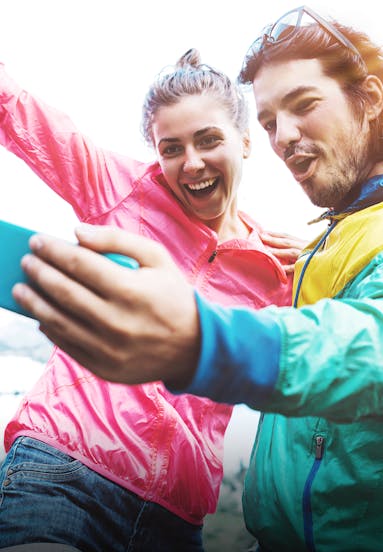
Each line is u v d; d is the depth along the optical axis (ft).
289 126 2.27
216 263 4.70
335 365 1.00
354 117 2.25
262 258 4.73
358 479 1.64
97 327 0.90
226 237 5.02
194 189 4.69
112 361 0.93
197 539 4.52
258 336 0.97
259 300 4.76
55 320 0.92
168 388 1.01
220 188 4.73
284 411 1.03
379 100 2.26
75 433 4.11
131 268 0.93
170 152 4.64
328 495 1.70
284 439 1.93
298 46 2.25
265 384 0.97
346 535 1.69
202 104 4.56
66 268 0.89
